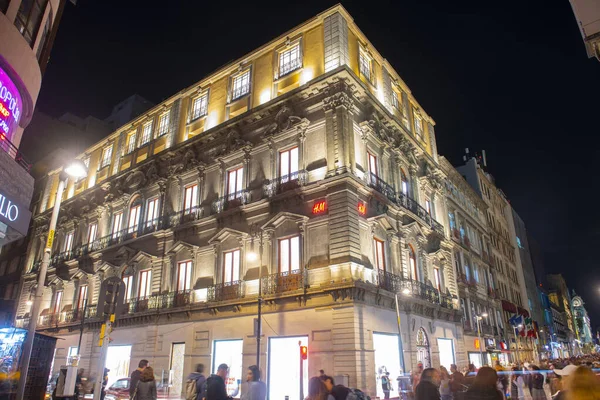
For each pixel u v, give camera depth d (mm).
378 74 28828
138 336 27562
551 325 80562
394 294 22344
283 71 26828
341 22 25031
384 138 26906
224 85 30109
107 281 13312
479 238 46312
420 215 28922
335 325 19531
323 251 21188
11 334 14672
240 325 22828
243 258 24109
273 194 23891
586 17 12422
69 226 39156
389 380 19969
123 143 37312
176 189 30047
